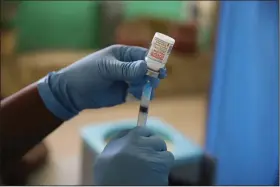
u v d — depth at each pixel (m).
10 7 2.47
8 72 2.31
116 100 0.76
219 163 1.23
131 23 2.65
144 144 0.63
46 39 2.90
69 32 2.97
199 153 1.10
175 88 2.59
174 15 3.07
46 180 1.33
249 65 1.12
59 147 1.67
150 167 0.61
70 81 0.72
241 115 1.17
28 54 2.64
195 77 2.63
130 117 2.10
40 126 0.74
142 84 0.69
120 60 0.75
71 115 0.76
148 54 0.65
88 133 1.19
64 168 1.45
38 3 2.79
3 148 0.74
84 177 1.19
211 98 1.28
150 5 3.07
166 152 0.65
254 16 1.07
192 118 2.16
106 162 0.61
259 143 1.13
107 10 2.91
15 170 1.15
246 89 1.14
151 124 1.25
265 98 1.10
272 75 1.07
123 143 0.63
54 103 0.72
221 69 1.21
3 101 0.76
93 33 3.04
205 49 2.79
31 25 2.81
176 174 1.07
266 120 1.11
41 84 0.73
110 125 1.24
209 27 2.74
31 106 0.73
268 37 1.06
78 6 2.94
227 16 1.15
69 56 2.66
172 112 2.26
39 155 1.36
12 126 0.73
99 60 0.71
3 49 2.40
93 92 0.73
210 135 1.30
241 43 1.12
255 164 1.15
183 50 2.68
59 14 2.90
